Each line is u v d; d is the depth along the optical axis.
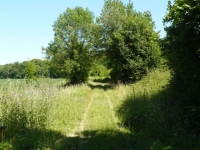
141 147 6.49
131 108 10.80
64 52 34.88
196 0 6.93
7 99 8.31
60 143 7.14
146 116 8.69
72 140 7.54
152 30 26.38
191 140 6.57
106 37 33.84
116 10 33.97
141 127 8.55
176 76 9.61
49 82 18.27
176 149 6.26
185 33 7.29
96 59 36.84
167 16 8.35
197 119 7.28
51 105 10.43
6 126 7.68
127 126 9.02
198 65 7.62
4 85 10.52
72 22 36.94
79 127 9.40
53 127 8.96
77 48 34.91
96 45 35.25
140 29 26.23
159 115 8.08
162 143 6.78
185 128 7.35
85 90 22.91
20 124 7.72
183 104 8.39
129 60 25.44
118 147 6.66
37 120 8.42
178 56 7.97
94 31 35.16
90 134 8.18
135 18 27.59
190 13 7.07
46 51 36.06
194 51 7.58
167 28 8.33
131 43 25.84
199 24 7.08
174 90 9.77
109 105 14.23
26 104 8.48
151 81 16.39
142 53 25.00
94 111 12.34
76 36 35.03
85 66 35.12
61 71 33.88
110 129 8.53
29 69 26.44
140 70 24.70
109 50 31.17
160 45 8.61
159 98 10.18
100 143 7.01
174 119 7.82
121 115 10.49
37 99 9.39
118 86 24.19
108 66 36.06
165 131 7.29
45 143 6.88
